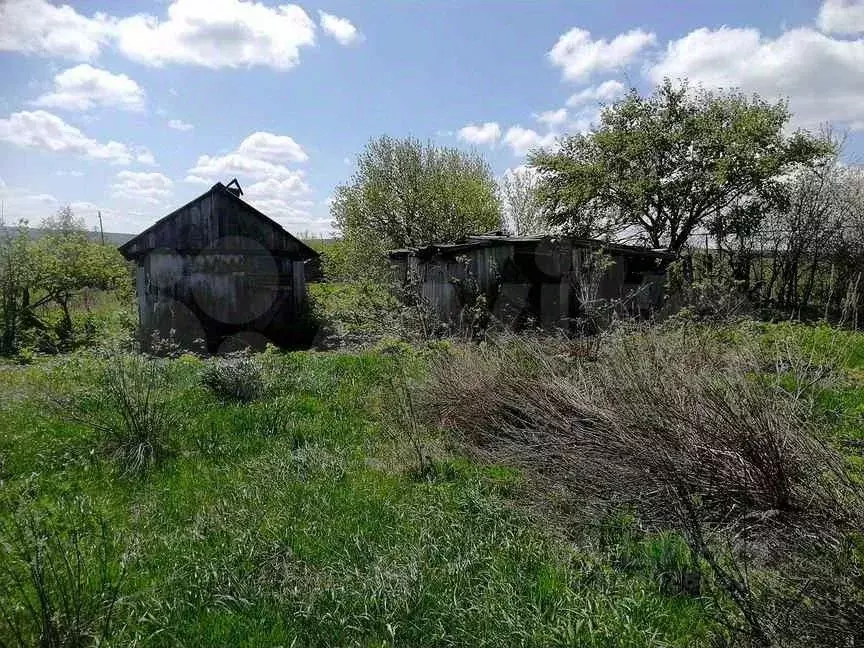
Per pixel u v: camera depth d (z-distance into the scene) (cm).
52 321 1900
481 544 350
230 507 414
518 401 552
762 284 1645
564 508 395
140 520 400
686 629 272
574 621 271
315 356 977
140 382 584
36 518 312
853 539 251
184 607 297
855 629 220
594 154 2147
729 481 342
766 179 1767
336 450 537
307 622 287
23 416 628
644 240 2089
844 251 1588
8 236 1759
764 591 254
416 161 2500
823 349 629
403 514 398
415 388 666
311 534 371
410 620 281
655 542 333
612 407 443
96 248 2078
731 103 1977
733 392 393
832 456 319
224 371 732
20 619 274
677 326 720
